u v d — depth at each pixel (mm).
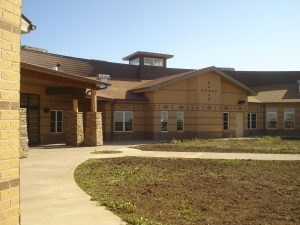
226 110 30688
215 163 13258
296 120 34594
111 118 26422
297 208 6801
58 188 8359
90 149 18812
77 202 6988
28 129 21812
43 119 22859
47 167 11914
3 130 3406
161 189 8500
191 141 24422
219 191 8312
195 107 28469
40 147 20000
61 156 15320
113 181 9469
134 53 35438
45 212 6223
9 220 3465
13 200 3518
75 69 29891
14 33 3588
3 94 3420
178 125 28203
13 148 3529
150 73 34781
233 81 30422
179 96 28266
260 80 39656
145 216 6117
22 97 21312
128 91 28859
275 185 9094
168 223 5734
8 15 3508
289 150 18250
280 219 6078
